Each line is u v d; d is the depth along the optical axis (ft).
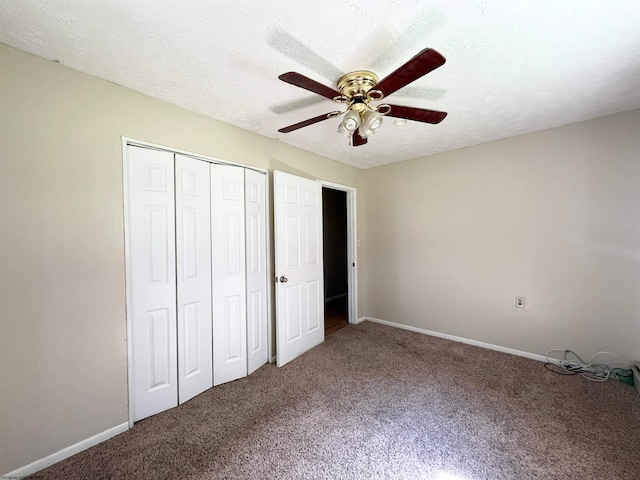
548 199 8.36
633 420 5.74
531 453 4.93
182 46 4.48
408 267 11.57
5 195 4.42
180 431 5.61
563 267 8.17
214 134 7.22
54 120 4.86
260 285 8.42
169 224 6.36
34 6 3.62
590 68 5.18
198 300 6.91
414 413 6.09
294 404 6.47
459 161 10.05
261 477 4.52
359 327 12.02
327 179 10.96
